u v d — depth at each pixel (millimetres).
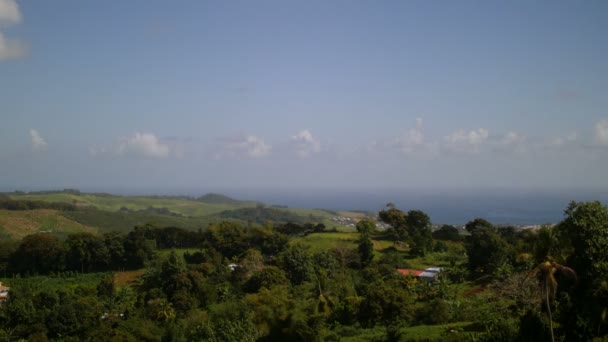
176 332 63031
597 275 42844
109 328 65688
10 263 98125
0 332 63562
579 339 37531
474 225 122875
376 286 67438
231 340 56969
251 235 114750
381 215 125812
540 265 37000
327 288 76000
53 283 90938
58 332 66250
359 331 56875
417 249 103812
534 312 39812
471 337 44062
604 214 48375
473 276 80625
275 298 66625
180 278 80812
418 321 57906
